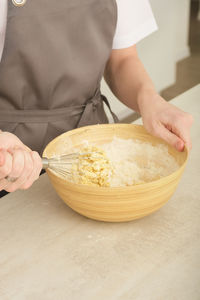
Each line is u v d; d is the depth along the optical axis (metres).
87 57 1.06
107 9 1.04
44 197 0.91
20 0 0.93
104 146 0.98
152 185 0.73
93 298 0.65
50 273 0.70
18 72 1.00
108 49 1.09
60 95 1.06
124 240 0.77
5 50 0.97
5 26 0.96
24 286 0.68
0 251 0.75
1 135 0.73
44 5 0.96
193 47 4.07
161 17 2.87
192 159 1.02
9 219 0.84
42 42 0.98
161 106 0.98
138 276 0.68
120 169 0.89
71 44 1.03
